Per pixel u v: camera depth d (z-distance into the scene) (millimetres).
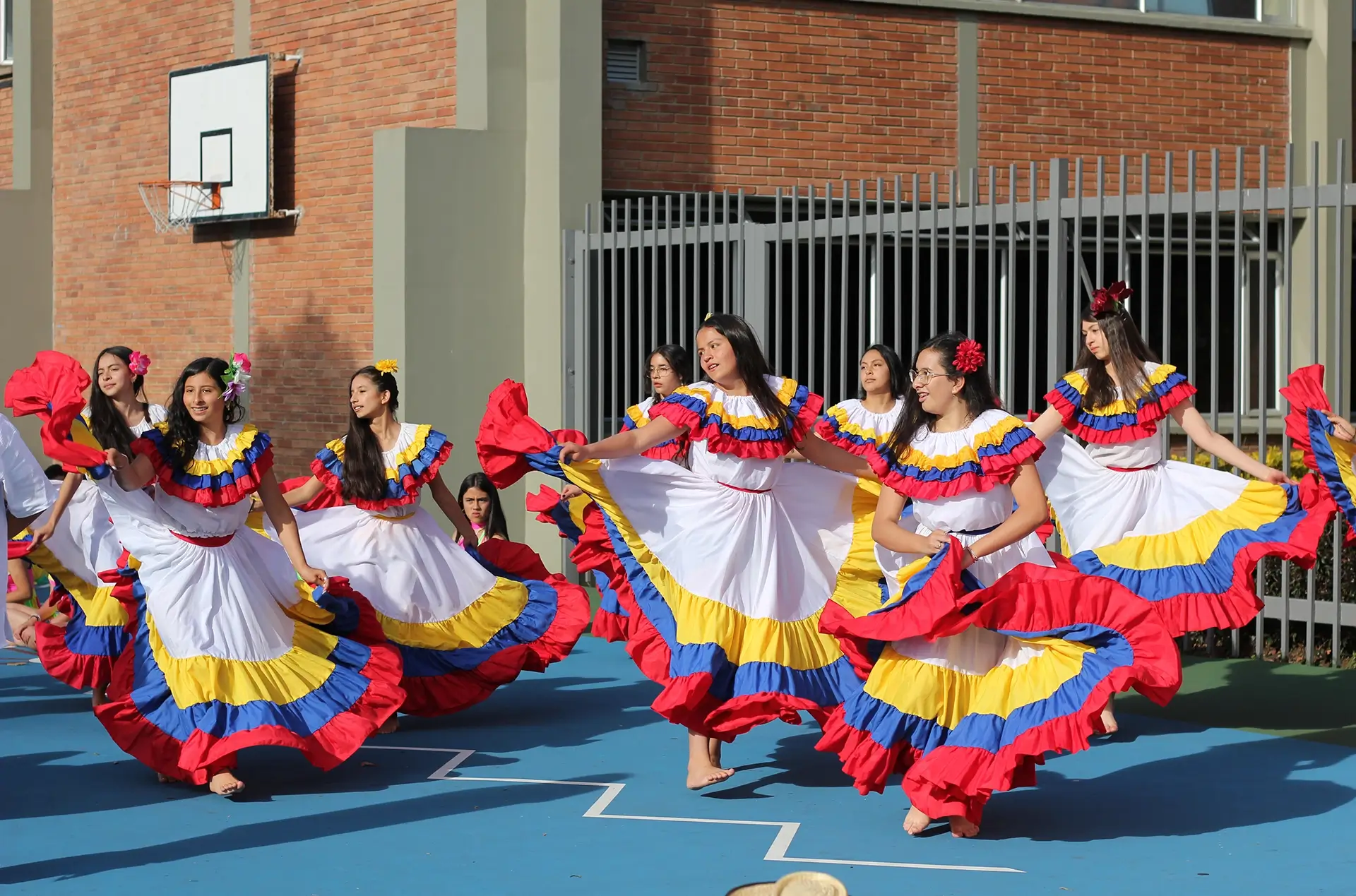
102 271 15758
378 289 11695
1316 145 7887
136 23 15180
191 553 5852
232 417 6008
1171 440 12758
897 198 9125
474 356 11734
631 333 11734
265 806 5695
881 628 5074
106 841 5242
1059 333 8656
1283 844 5129
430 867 4941
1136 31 13594
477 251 11719
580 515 7469
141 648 5941
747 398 5812
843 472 5992
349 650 6133
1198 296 13836
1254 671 8094
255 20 13750
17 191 16188
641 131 12109
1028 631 4977
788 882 4125
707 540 5773
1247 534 6559
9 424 5566
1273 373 13953
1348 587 8578
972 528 5180
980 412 5211
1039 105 13305
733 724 5621
